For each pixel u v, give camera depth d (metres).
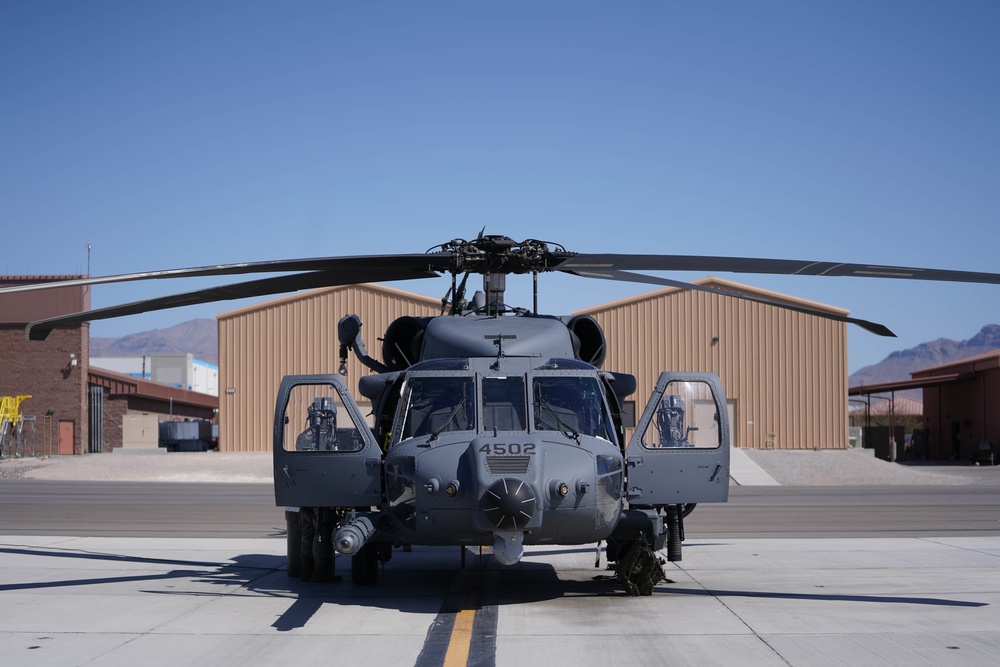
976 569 10.95
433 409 8.96
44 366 49.38
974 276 8.59
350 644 7.13
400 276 9.98
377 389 9.62
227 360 45.34
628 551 9.62
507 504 7.68
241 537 14.87
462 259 9.43
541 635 7.39
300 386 9.17
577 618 8.09
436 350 9.67
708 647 6.95
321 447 9.05
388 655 6.78
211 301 9.95
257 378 45.06
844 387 43.53
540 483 7.91
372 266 9.36
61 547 13.42
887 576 10.43
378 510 9.69
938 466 47.00
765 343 43.94
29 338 9.73
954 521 17.72
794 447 43.56
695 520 17.95
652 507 9.60
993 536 14.92
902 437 67.75
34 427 49.00
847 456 38.53
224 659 6.67
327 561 9.89
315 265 8.82
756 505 21.97
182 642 7.21
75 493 26.05
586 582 10.22
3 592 9.55
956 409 57.44
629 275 9.74
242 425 45.12
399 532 8.61
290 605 8.80
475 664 6.51
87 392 51.28
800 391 43.72
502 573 10.95
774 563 11.53
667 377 9.20
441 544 8.36
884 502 23.03
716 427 9.18
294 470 9.06
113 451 51.84
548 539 8.20
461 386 9.02
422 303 43.88
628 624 7.80
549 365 9.22
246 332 45.25
